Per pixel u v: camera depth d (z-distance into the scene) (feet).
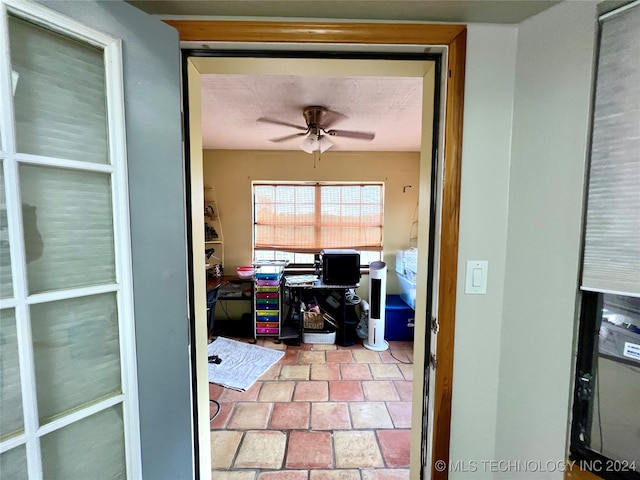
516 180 3.42
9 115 2.11
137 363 2.80
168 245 2.98
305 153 11.94
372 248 12.40
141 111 2.72
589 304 2.95
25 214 2.25
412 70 3.77
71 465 2.57
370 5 3.01
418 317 4.13
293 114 7.63
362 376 8.59
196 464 3.93
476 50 3.35
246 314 11.82
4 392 2.21
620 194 2.66
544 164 3.15
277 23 3.19
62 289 2.43
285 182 12.30
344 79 5.64
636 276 2.61
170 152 2.96
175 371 3.11
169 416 3.08
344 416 6.87
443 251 3.52
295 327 11.28
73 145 2.44
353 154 11.98
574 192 2.92
